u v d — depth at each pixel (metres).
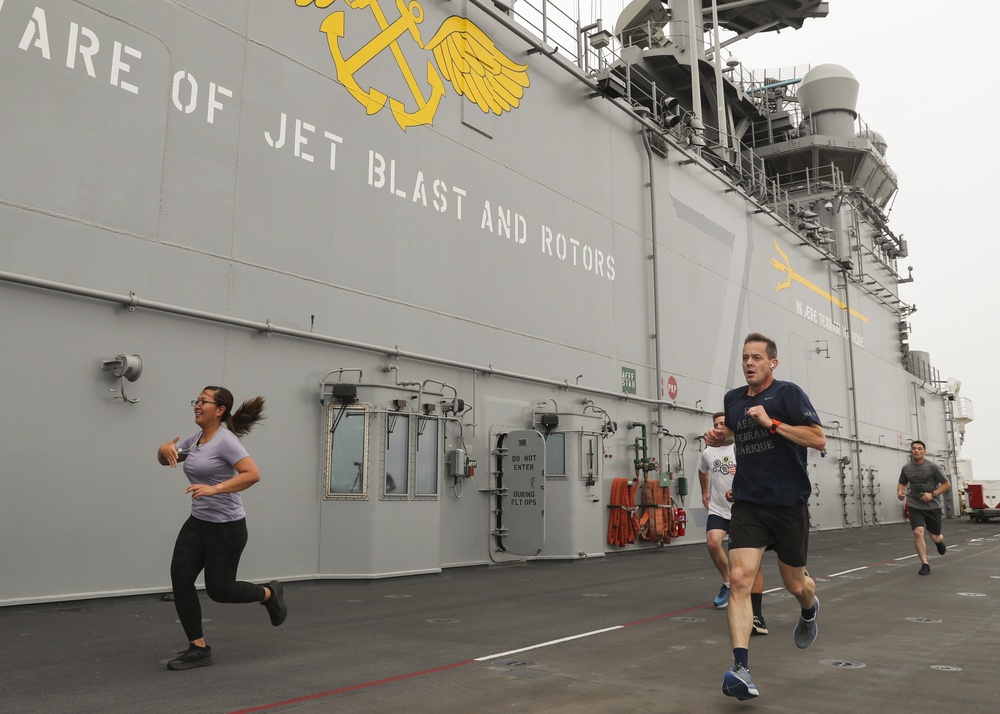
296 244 10.89
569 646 6.20
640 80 26.08
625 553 16.69
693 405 20.45
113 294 8.67
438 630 6.89
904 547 18.61
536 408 15.03
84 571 8.23
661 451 18.64
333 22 11.81
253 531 9.96
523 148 15.50
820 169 34.50
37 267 8.15
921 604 8.77
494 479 13.80
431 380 12.75
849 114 35.12
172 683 4.84
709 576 11.88
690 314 20.91
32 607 7.79
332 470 10.87
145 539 8.78
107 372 8.64
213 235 9.88
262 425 10.21
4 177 7.99
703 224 22.22
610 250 17.89
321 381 11.02
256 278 10.33
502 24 15.16
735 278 23.72
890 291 39.59
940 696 4.69
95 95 8.82
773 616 7.92
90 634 6.52
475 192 14.16
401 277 12.42
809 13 29.89
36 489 7.94
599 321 17.17
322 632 6.73
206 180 9.87
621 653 5.94
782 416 4.74
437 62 13.65
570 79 17.22
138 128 9.20
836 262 31.69
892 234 38.97
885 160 38.72
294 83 11.14
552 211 16.14
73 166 8.55
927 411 44.81
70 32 8.66
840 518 29.66
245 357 10.10
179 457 5.44
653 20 27.89
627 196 18.78
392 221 12.38
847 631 7.02
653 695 4.67
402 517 11.12
